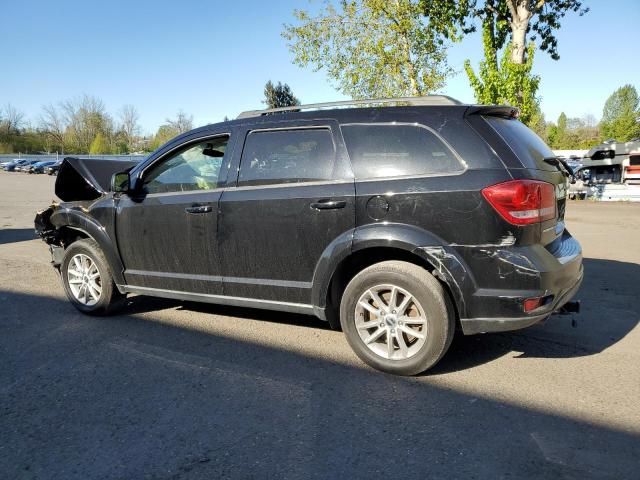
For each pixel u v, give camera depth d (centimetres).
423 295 344
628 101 7369
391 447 276
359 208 362
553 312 348
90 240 514
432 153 352
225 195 420
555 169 381
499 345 421
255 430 295
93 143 8075
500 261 328
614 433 287
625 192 1844
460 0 1725
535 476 250
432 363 351
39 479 253
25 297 589
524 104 1611
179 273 451
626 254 810
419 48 1862
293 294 396
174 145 460
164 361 395
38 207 1788
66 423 305
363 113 381
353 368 379
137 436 290
